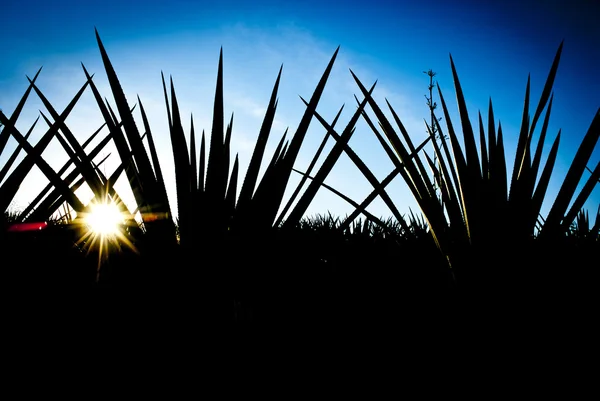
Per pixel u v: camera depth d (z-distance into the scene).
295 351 2.35
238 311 2.21
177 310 2.17
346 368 2.31
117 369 2.05
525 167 2.59
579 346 2.21
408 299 2.94
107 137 2.71
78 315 2.25
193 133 2.51
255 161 2.36
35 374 2.01
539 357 2.20
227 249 2.29
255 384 2.08
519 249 2.44
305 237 2.92
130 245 2.26
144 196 2.21
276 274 2.46
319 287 2.92
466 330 2.37
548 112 2.66
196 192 2.41
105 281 2.28
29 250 2.61
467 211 2.55
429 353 2.41
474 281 2.42
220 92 2.37
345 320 2.69
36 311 2.27
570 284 2.42
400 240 3.54
